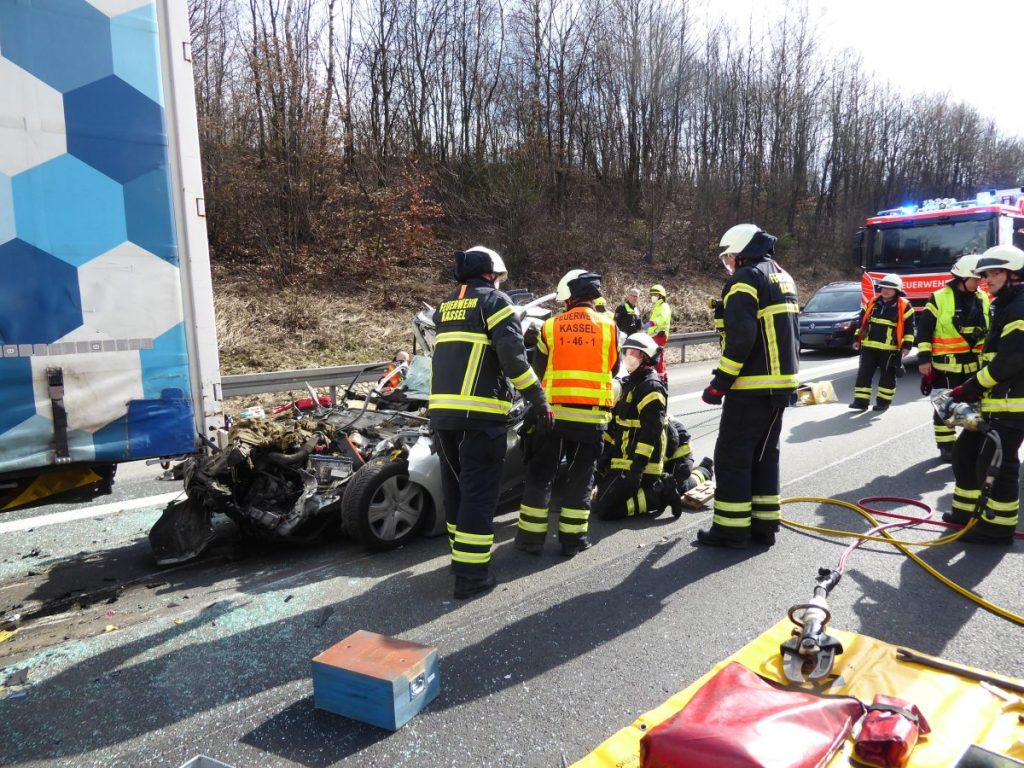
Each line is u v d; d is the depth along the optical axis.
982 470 4.73
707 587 4.08
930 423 8.55
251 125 17.98
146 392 3.80
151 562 4.77
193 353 3.97
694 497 5.55
